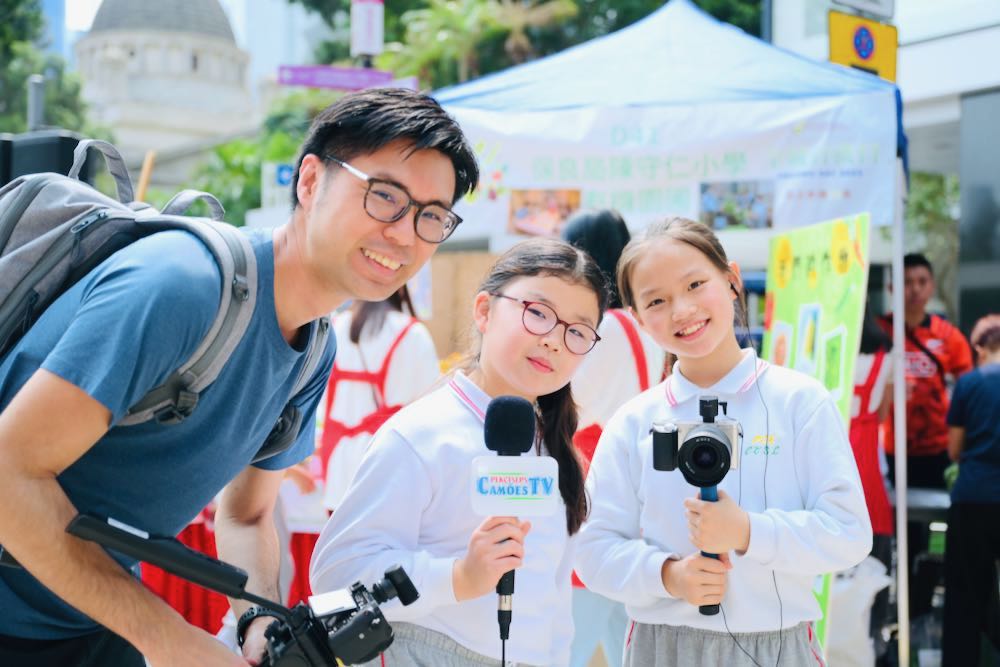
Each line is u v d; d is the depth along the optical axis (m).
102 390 1.47
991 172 7.08
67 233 1.66
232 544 2.13
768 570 2.35
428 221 1.76
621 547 2.43
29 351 1.58
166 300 1.53
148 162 4.68
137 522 1.75
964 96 7.25
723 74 4.82
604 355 3.51
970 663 5.00
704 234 2.51
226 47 46.34
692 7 5.25
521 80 5.06
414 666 1.99
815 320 3.98
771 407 2.45
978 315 7.18
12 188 1.73
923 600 5.88
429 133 1.73
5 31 23.69
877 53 5.20
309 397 2.07
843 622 4.25
